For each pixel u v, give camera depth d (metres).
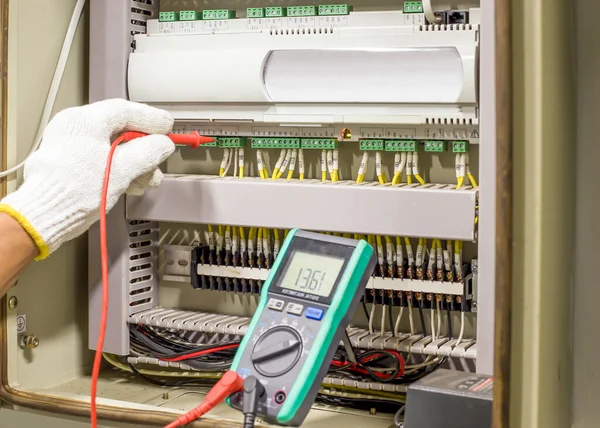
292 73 1.15
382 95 1.10
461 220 1.02
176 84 1.19
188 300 1.33
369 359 1.15
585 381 1.05
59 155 1.05
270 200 1.13
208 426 0.97
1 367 1.14
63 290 1.27
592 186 1.04
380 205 1.06
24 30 1.16
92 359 1.33
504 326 0.76
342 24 1.14
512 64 0.76
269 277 1.03
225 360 1.21
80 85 1.29
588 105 1.04
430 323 1.18
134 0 1.25
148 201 1.21
